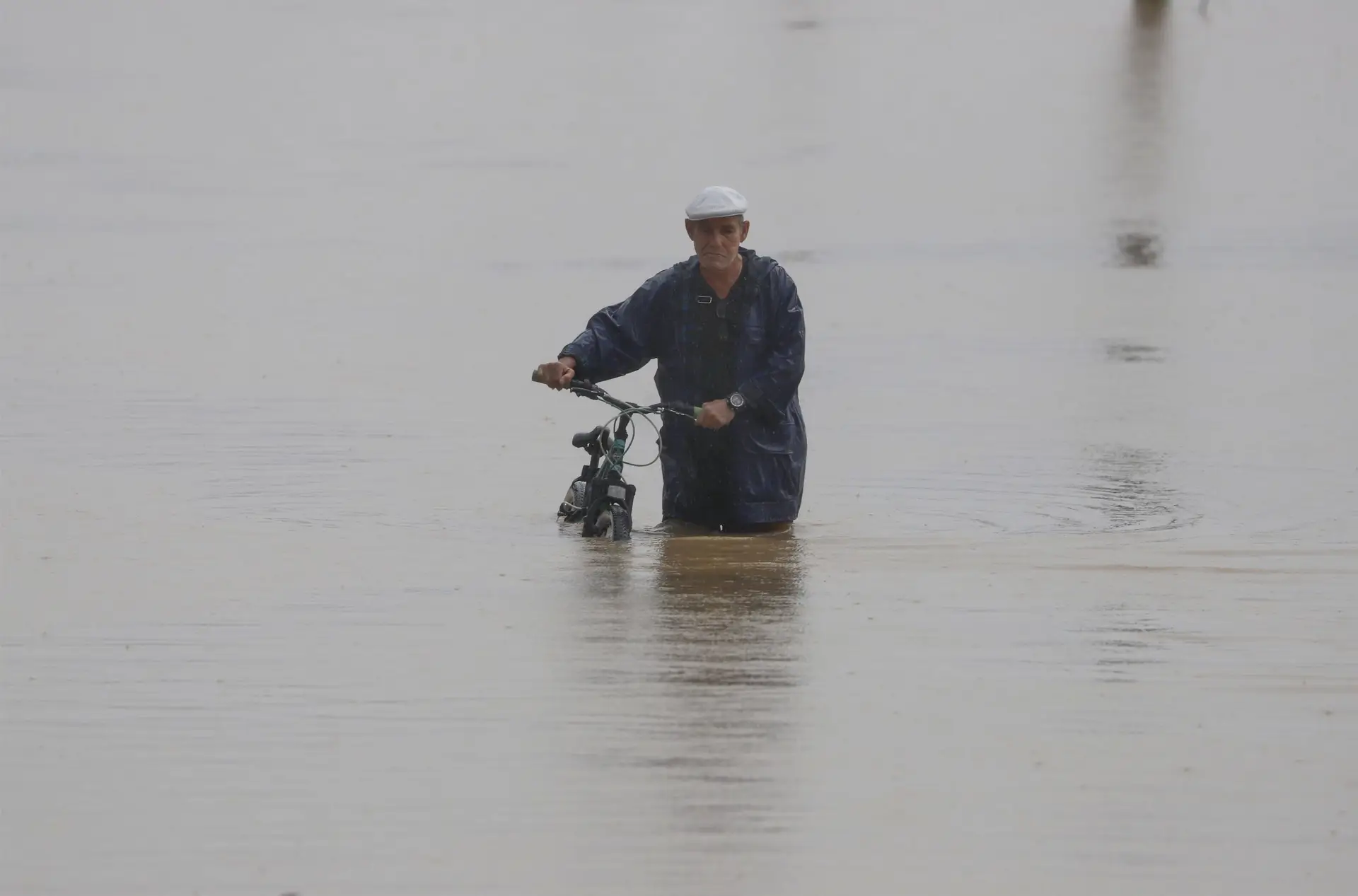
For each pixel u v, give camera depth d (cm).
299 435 4547
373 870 2031
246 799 2206
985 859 2050
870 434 4641
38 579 3173
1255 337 5897
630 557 3366
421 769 2291
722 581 3180
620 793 2219
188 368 5428
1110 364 5512
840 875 2014
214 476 4100
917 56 13888
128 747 2369
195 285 6888
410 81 13025
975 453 4406
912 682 2603
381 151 10325
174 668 2669
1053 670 2661
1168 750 2350
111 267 7244
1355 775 2275
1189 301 6494
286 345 5800
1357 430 4625
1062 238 7819
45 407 4875
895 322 6188
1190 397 5056
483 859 2053
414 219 8269
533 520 3712
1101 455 4356
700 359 3653
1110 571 3244
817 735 2398
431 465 4238
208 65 13900
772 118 11256
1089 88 12281
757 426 3647
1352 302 6431
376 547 3438
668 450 3728
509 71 13450
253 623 2897
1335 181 9100
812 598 3053
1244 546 3462
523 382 5262
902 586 3138
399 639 2812
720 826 2131
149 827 2139
